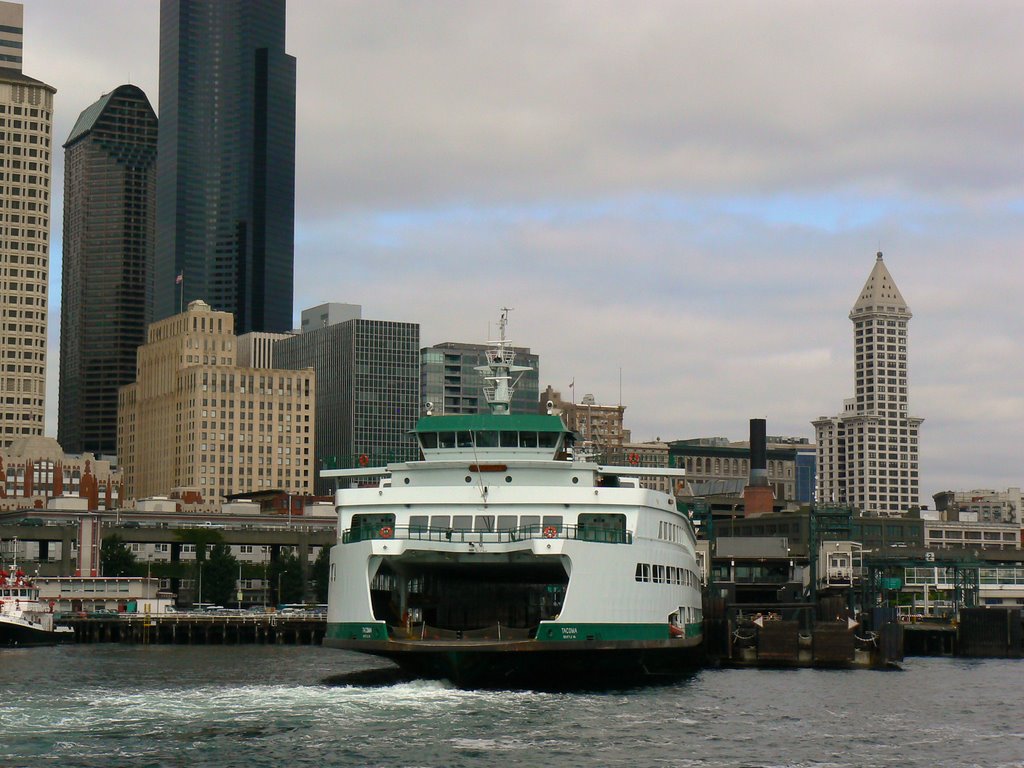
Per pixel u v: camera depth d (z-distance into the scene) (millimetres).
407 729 71938
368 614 82312
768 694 92875
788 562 169125
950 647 152875
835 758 68375
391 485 92812
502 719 75188
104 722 74250
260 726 72812
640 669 95438
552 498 85812
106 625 171625
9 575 194750
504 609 93500
